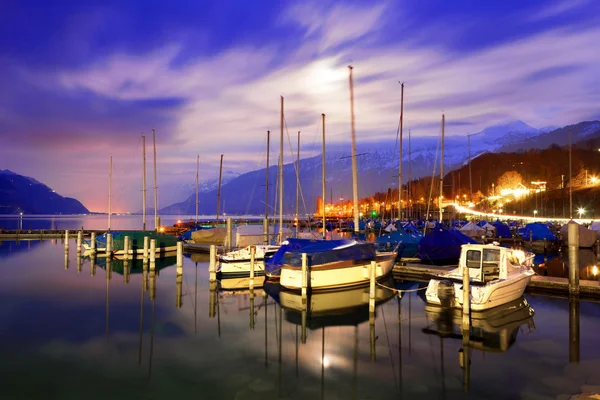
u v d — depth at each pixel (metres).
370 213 147.38
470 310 17.50
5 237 61.97
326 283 22.84
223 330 16.62
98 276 29.45
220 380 11.83
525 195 149.00
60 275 29.83
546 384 11.32
